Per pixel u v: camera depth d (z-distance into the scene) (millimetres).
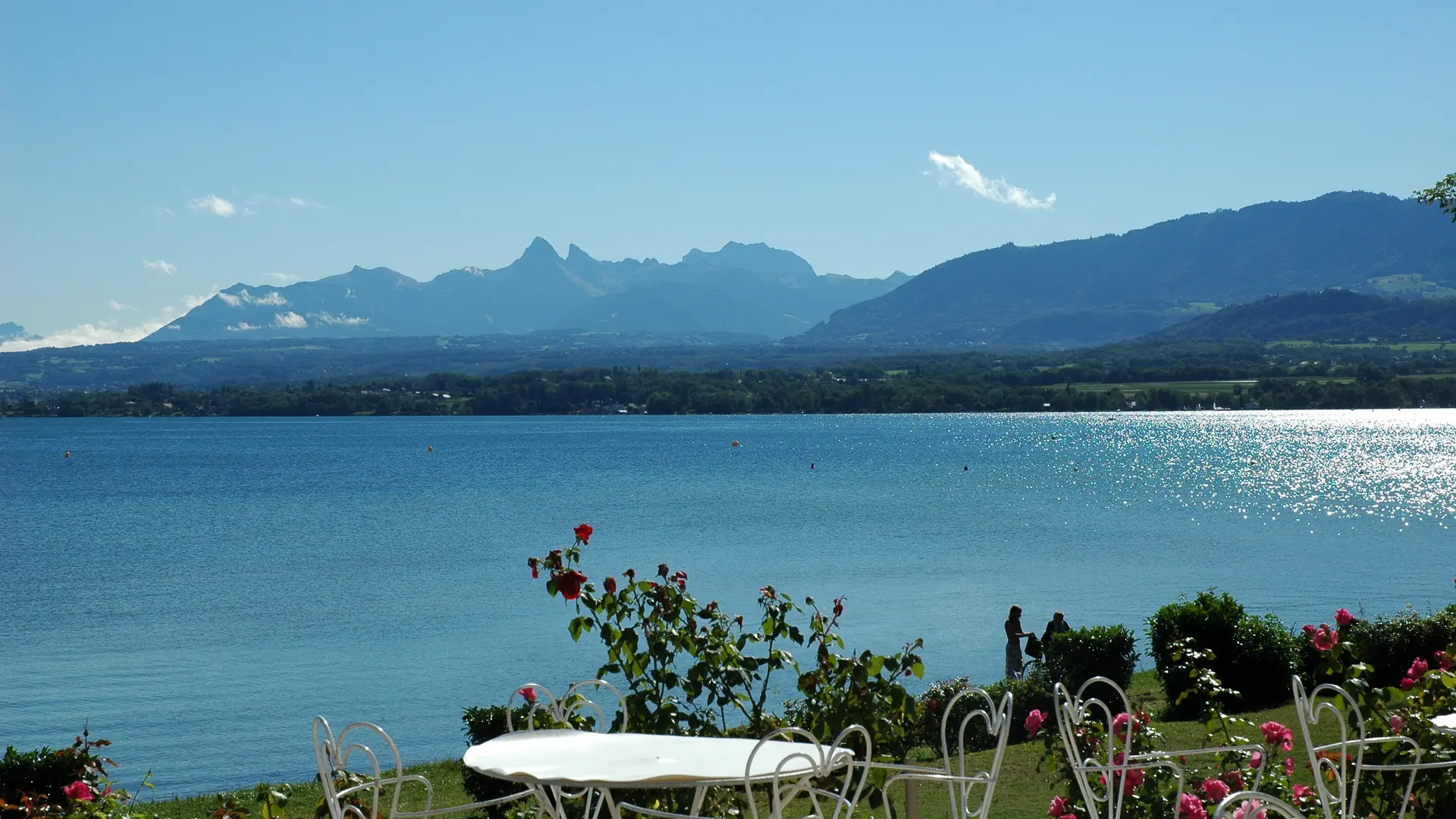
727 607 42500
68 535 78812
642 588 8367
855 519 79562
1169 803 5730
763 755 5086
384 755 24078
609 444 188250
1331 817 5215
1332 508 87125
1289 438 184500
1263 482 110062
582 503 94062
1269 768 6371
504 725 14500
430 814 4891
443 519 83938
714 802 6492
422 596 50094
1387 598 44562
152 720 28391
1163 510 86000
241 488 114250
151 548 71125
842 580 50750
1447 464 127938
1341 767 4984
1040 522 77875
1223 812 4531
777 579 51156
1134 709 15891
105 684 33188
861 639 35656
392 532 77062
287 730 26969
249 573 58750
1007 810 11195
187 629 43094
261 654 37656
